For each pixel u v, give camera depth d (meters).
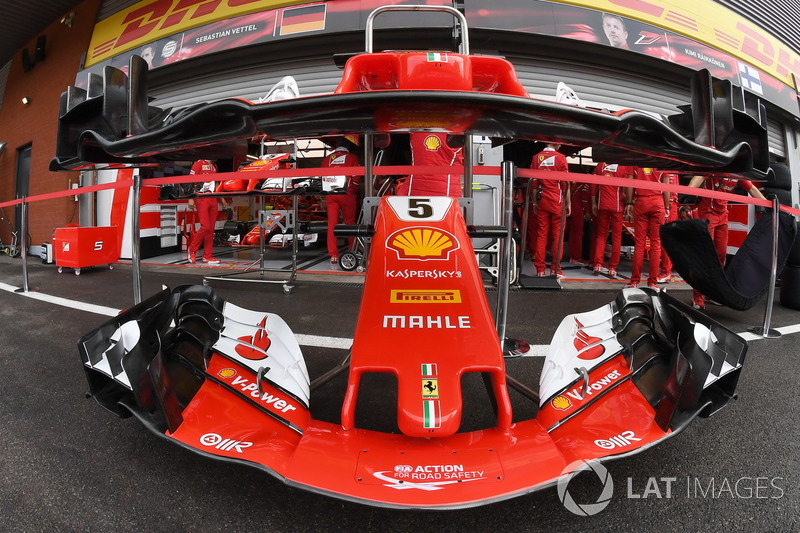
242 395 1.21
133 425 1.54
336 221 5.76
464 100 0.95
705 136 1.34
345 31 5.36
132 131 1.22
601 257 5.43
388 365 1.10
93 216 7.04
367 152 1.60
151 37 6.44
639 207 4.14
